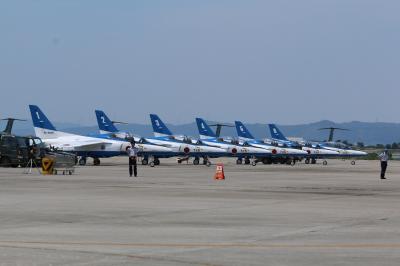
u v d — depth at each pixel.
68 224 18.59
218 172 44.47
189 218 20.11
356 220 19.64
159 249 14.05
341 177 49.00
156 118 94.19
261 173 56.47
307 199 27.52
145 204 24.72
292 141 104.88
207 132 102.19
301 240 15.45
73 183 37.81
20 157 63.16
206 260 12.70
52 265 12.12
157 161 84.69
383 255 13.32
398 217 20.48
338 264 12.34
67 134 85.38
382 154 46.78
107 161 105.69
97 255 13.23
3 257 12.98
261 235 16.33
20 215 20.83
